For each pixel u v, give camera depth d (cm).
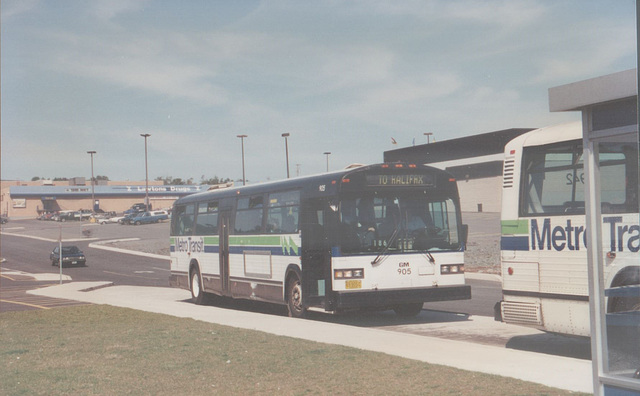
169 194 13875
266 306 2161
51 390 905
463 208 6525
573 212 1049
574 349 1190
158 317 1675
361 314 1802
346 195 1520
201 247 2181
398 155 7175
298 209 1647
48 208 13050
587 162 713
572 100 700
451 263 1574
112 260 4928
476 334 1374
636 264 801
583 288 1028
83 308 1964
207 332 1371
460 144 6438
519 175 1141
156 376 970
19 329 1548
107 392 888
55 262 4631
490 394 789
